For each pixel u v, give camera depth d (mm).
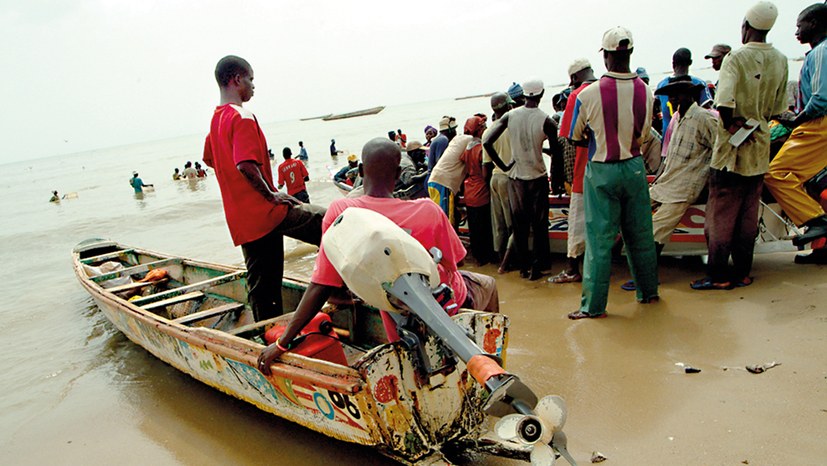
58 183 47281
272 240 4531
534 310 5328
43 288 9516
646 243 4797
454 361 3035
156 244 11969
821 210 5078
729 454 2902
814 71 4809
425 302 2484
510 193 6086
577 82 5441
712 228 4945
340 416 3010
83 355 6086
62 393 5164
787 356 3715
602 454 3051
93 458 3984
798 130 5012
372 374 2750
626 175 4484
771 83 4508
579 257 6371
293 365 3188
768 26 4410
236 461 3660
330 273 2947
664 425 3230
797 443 2893
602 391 3695
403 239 2564
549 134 5793
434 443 3020
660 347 4156
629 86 4305
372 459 3430
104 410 4715
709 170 5016
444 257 3094
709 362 3834
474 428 3217
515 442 2975
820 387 3316
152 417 4480
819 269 5023
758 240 5754
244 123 4074
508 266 6707
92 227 15961
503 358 3318
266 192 4164
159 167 52031
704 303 4797
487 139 6027
